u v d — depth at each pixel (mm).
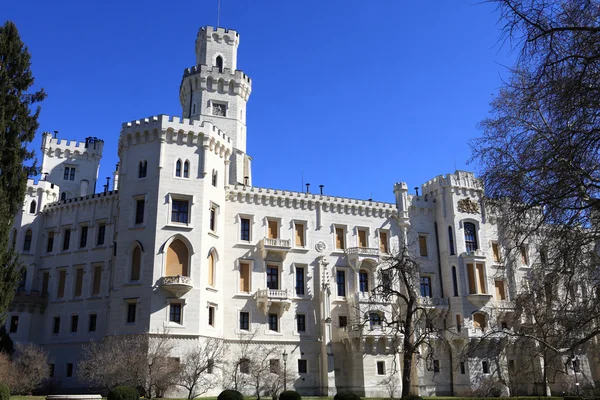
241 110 69875
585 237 19609
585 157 16000
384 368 57031
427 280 65375
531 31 14570
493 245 67438
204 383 48219
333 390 55875
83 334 57625
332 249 62156
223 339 53531
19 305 59438
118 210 54375
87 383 53906
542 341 27344
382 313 57000
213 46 71562
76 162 76750
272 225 60812
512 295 63500
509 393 56156
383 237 65625
